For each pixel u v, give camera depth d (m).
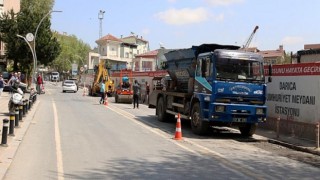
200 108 15.95
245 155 12.08
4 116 18.97
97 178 8.48
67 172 8.95
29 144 12.50
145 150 12.16
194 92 16.83
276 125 17.47
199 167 9.95
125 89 35.91
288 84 16.91
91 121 19.69
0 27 49.16
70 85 57.00
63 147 12.17
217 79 15.33
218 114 15.24
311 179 9.13
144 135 15.47
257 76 15.74
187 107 17.69
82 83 86.75
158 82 23.03
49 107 27.59
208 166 10.12
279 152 13.08
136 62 82.88
